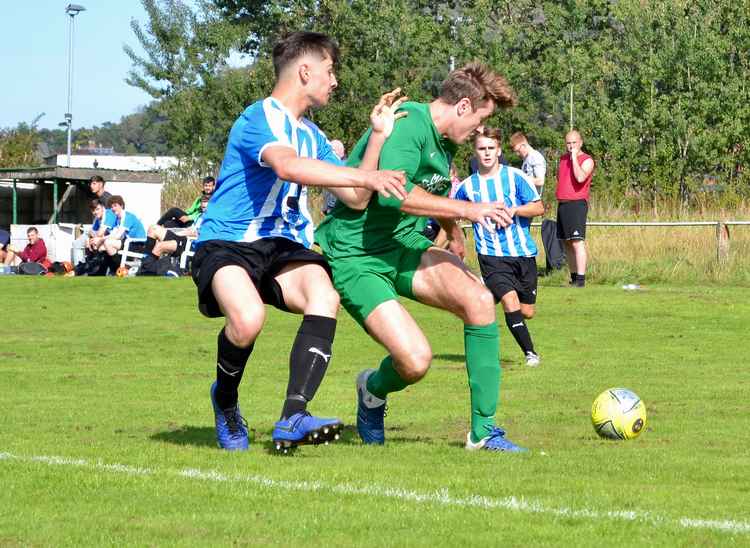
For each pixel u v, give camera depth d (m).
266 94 83.62
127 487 11.08
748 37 71.31
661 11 76.50
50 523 9.59
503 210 13.02
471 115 13.52
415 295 13.89
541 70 75.19
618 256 45.34
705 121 68.00
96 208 46.94
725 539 9.06
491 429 13.88
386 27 79.50
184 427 15.92
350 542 8.94
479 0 78.88
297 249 13.10
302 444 12.51
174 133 84.19
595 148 69.06
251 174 12.73
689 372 22.89
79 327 31.00
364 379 14.39
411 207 13.08
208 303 12.99
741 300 35.56
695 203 59.72
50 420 16.64
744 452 13.93
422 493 10.84
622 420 14.95
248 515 9.85
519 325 23.80
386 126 13.10
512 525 9.52
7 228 63.62
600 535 9.19
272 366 23.94
